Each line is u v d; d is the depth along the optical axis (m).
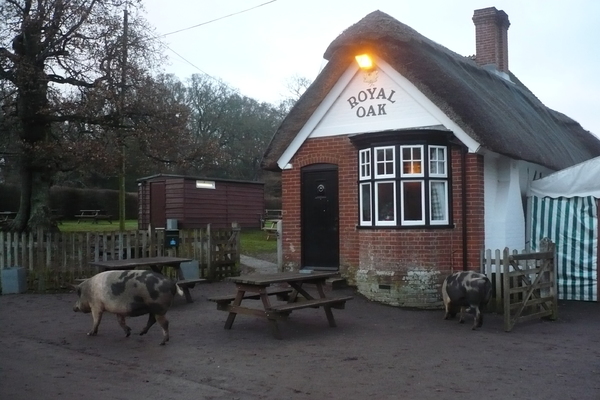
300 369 7.37
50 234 14.15
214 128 50.75
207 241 15.84
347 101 13.78
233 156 50.03
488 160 12.94
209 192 28.11
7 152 17.61
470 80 14.95
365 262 12.88
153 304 8.68
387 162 12.55
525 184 14.51
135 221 38.66
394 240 12.33
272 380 6.88
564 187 13.36
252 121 50.78
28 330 9.70
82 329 9.77
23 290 13.80
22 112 16.69
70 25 16.69
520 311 10.05
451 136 12.40
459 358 7.96
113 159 16.80
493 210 13.11
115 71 17.00
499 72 19.89
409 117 12.93
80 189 38.84
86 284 9.29
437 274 12.18
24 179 17.84
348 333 9.60
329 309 10.12
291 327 10.09
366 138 12.72
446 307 10.74
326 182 14.15
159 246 15.09
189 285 12.39
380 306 12.18
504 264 9.83
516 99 18.11
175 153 18.20
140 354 8.11
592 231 12.93
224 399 6.20
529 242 13.77
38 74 15.95
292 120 14.70
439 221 12.43
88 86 17.08
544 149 14.95
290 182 14.55
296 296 10.77
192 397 6.25
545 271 10.68
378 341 9.00
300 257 14.32
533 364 7.64
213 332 9.59
